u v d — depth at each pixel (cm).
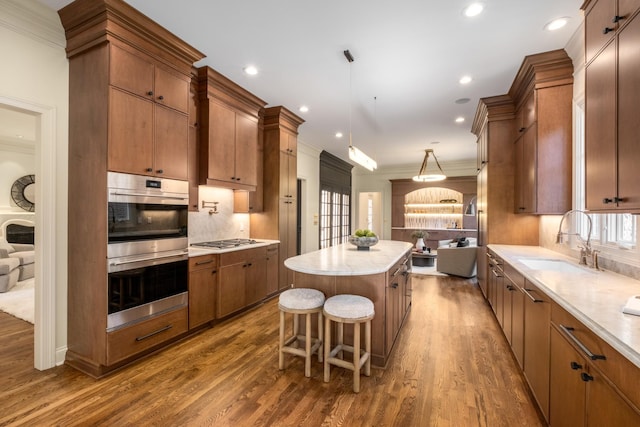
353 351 239
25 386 222
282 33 265
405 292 358
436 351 284
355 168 991
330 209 804
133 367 251
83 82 243
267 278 433
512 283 268
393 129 557
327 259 276
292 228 500
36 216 242
